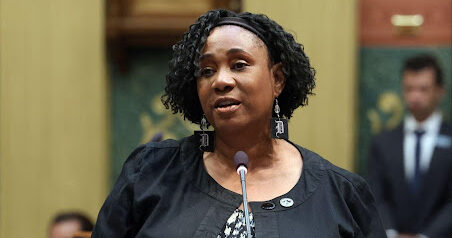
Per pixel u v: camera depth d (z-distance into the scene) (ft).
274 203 10.17
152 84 25.72
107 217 10.58
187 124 25.58
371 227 10.81
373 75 25.61
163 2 25.38
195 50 10.48
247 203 10.04
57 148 25.18
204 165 10.73
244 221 10.00
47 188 25.11
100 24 25.21
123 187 10.58
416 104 23.04
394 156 22.76
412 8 25.64
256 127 10.47
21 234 25.03
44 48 25.25
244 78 10.23
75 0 25.30
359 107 25.57
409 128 23.02
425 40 25.57
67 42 25.26
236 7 25.07
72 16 25.29
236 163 10.12
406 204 22.40
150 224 10.09
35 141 25.20
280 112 11.40
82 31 25.29
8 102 25.16
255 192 10.37
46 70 25.22
